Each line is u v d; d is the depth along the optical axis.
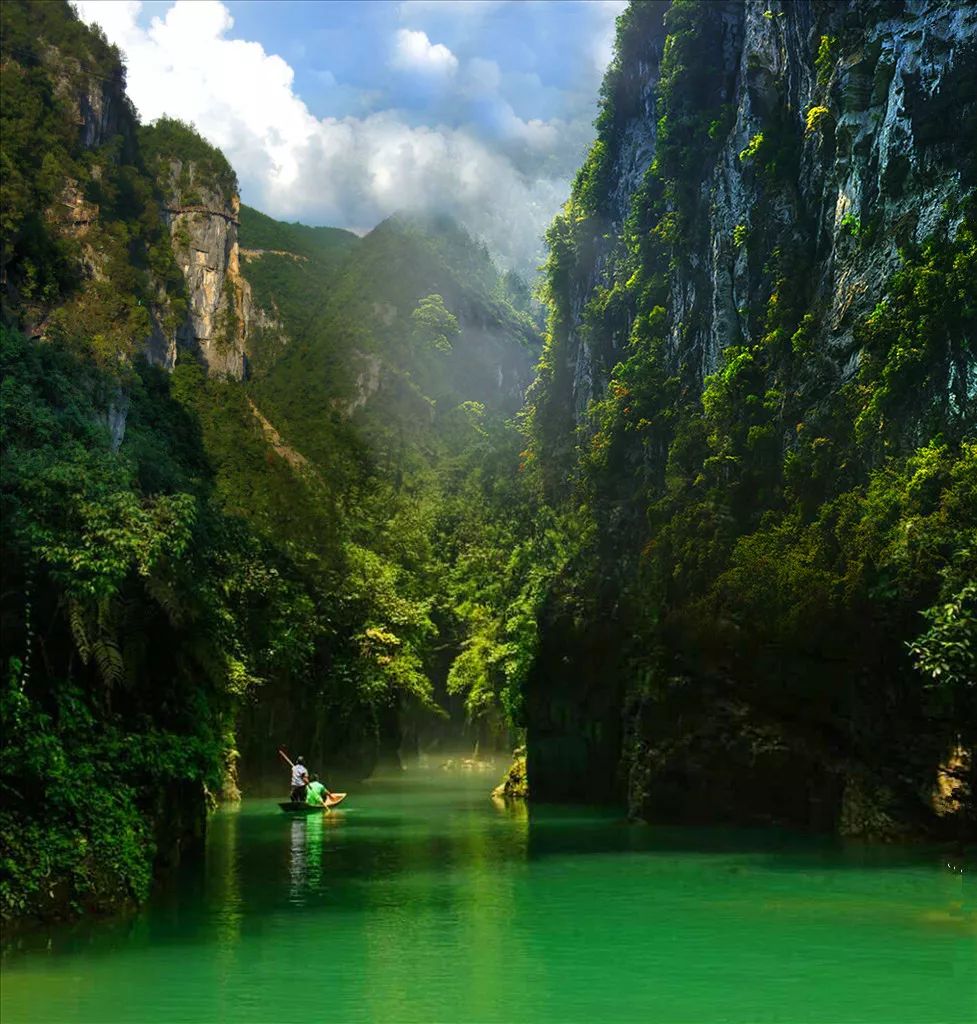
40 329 46.56
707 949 14.24
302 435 119.50
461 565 72.06
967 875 20.94
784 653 29.03
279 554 49.78
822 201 34.09
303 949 14.16
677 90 43.12
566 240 58.38
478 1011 11.19
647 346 42.56
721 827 30.53
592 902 17.88
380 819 33.34
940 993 11.91
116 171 86.56
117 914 15.87
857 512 27.72
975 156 27.72
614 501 41.62
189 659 20.98
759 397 34.00
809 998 11.71
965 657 22.72
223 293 127.69
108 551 16.69
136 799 17.64
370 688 53.09
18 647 16.25
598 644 37.56
